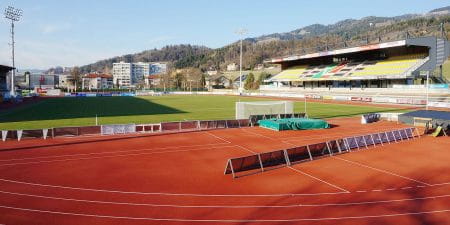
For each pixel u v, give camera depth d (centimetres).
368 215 1190
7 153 2184
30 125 3409
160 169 1817
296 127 3238
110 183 1561
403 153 2217
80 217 1164
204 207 1268
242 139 2739
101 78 19175
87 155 2142
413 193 1434
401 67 7219
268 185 1538
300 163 1927
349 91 7969
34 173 1723
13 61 7638
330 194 1419
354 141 2312
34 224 1107
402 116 3381
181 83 15750
